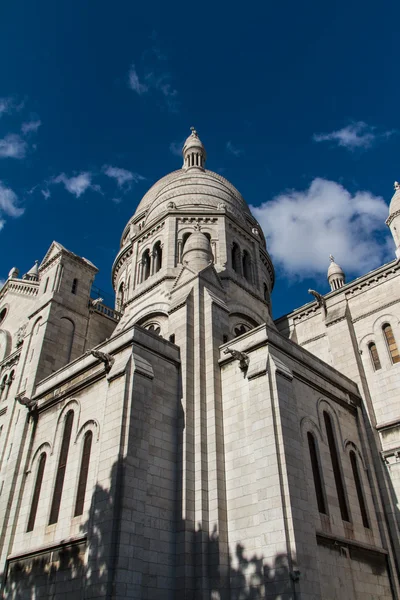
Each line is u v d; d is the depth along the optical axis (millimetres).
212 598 20938
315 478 24578
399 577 25594
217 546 21922
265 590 19734
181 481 23609
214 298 30625
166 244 40156
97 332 39125
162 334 34000
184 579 21156
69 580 21750
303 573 19469
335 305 37281
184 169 58562
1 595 25188
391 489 28391
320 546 22000
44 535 24766
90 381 27453
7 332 42125
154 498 22422
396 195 38438
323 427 27062
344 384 31234
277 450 22266
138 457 22141
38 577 23625
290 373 25281
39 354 34094
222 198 45906
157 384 25641
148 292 38094
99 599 18688
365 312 35344
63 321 36875
